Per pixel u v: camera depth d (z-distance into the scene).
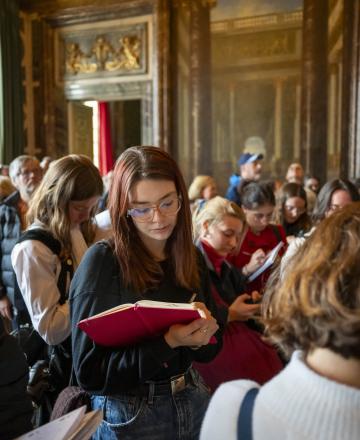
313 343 0.65
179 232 1.43
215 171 9.88
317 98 9.08
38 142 10.73
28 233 1.87
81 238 1.97
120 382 1.26
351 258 0.66
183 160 9.87
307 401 0.61
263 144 9.71
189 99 9.78
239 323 2.17
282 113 9.58
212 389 2.09
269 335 0.76
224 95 9.76
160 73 9.60
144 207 1.32
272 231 3.07
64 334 1.78
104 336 1.22
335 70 8.91
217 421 0.71
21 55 10.36
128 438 1.33
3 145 9.86
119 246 1.35
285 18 9.37
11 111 10.01
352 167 8.66
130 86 10.02
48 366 1.86
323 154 9.10
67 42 10.45
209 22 9.68
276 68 9.52
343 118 8.81
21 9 10.48
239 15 9.58
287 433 0.61
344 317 0.62
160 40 9.55
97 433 1.38
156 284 1.40
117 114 14.09
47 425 0.99
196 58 9.72
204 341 1.22
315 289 0.66
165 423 1.35
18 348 1.15
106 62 10.19
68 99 10.53
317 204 2.56
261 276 2.57
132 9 9.79
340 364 0.63
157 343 1.22
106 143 13.22
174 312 1.17
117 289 1.34
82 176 1.88
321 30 8.98
